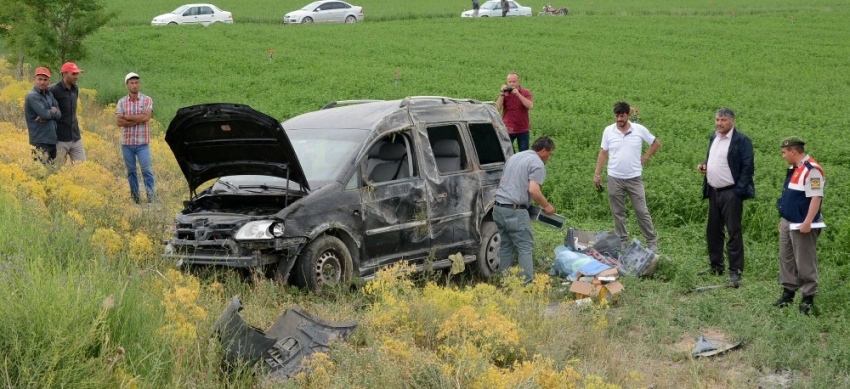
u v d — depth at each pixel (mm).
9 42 26422
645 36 46500
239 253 7969
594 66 35688
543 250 10867
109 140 16625
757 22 53594
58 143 12102
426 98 9688
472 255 9633
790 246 8344
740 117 24000
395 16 58938
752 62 37500
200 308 6184
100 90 24406
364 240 8523
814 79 32781
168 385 5094
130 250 7828
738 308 8586
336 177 8406
